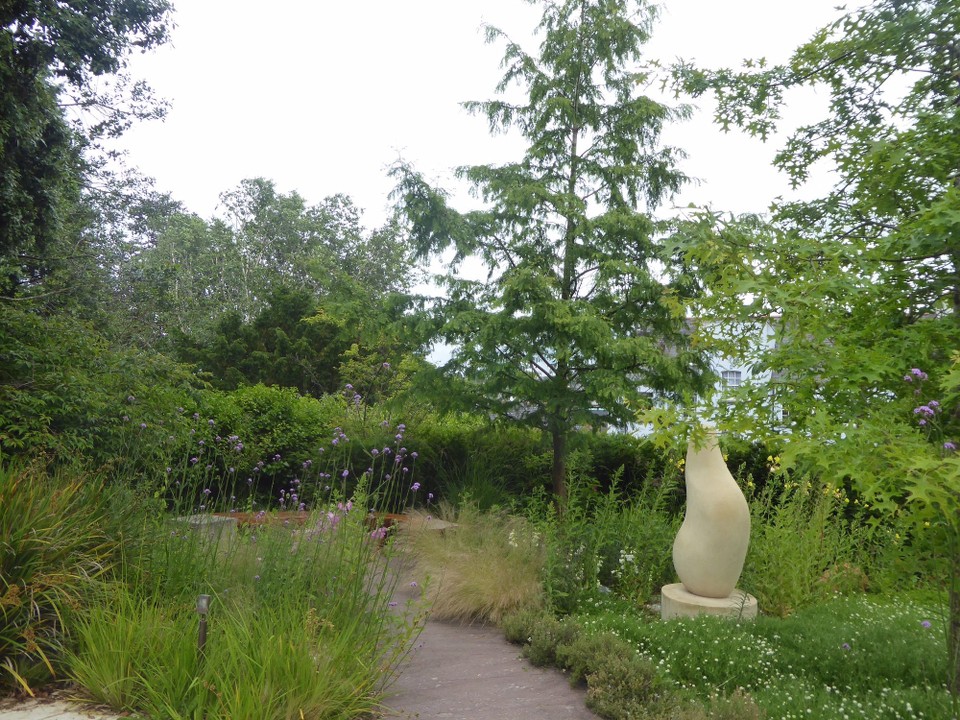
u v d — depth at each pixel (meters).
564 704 4.23
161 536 4.99
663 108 9.73
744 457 10.54
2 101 9.68
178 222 36.16
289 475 10.61
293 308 20.84
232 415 10.02
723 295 3.66
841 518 8.01
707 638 5.10
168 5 11.62
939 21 4.37
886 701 4.02
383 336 10.87
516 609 6.15
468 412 10.19
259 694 3.34
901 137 3.91
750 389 3.67
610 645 4.71
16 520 4.21
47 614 4.11
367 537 5.51
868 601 6.45
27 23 10.12
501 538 7.39
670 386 9.09
